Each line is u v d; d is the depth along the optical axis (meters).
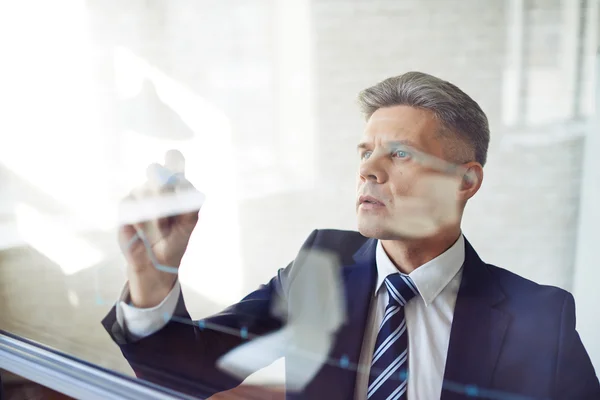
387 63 0.91
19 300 1.55
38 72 1.32
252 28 1.03
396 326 0.98
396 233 0.95
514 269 0.86
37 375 1.50
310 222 1.05
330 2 0.94
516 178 0.83
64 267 1.44
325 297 1.05
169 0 1.11
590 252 0.79
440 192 0.90
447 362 0.94
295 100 1.01
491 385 0.90
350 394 1.04
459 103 0.85
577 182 0.79
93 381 1.39
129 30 1.17
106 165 1.30
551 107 0.79
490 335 0.89
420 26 0.87
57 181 1.39
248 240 1.13
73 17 1.24
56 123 1.34
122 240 1.32
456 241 0.90
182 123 1.16
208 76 1.10
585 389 0.82
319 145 1.00
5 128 1.42
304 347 1.09
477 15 0.82
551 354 0.84
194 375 1.26
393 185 0.94
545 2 0.77
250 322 1.15
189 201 1.19
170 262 1.25
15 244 1.51
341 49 0.94
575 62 0.77
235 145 1.11
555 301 0.83
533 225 0.83
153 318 1.30
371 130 0.94
